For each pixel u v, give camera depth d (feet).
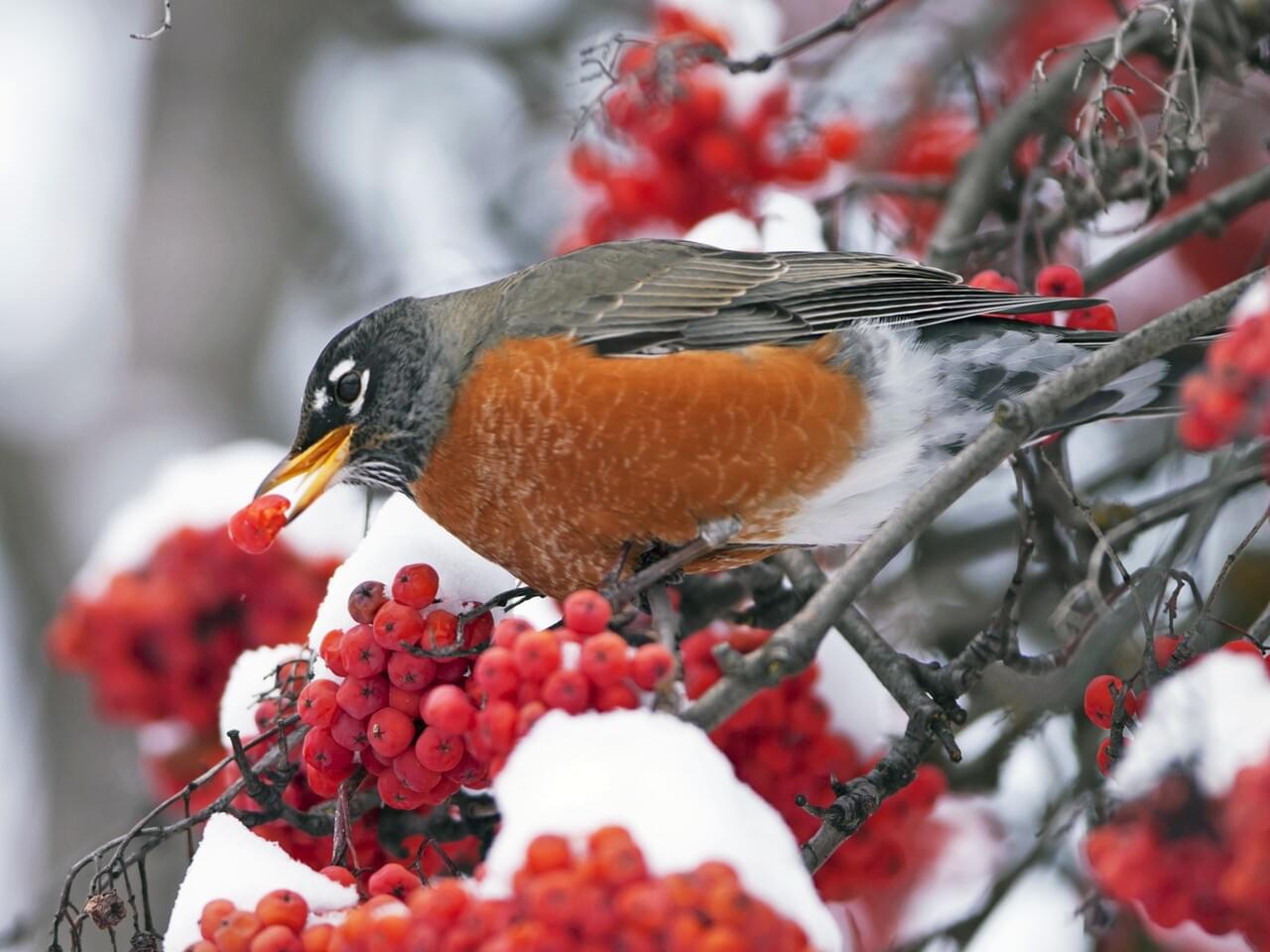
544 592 26.66
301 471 27.61
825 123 36.01
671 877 16.42
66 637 33.27
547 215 43.73
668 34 33.50
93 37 55.01
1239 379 19.48
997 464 20.24
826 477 25.75
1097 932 26.48
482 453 25.89
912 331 26.78
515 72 48.88
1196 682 19.16
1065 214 31.42
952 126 37.88
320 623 23.49
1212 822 19.24
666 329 26.22
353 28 50.88
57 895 38.22
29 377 50.67
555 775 17.47
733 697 19.04
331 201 49.37
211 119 49.06
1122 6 31.35
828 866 27.81
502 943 16.66
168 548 32.94
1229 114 35.60
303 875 20.81
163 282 47.78
